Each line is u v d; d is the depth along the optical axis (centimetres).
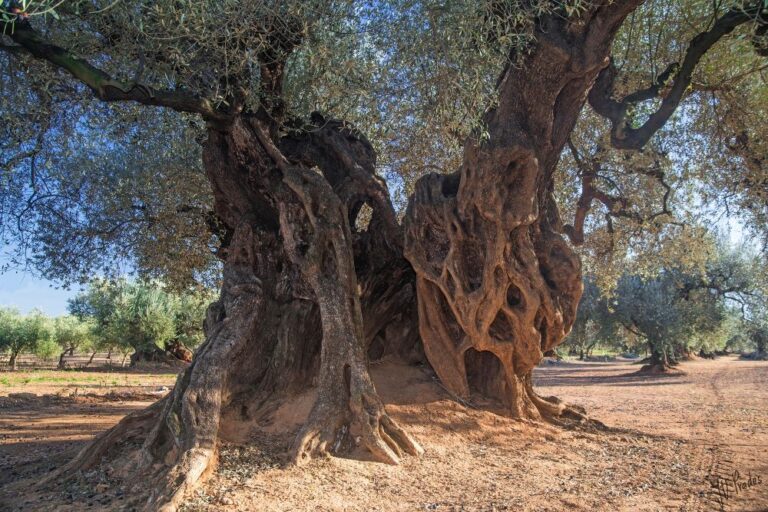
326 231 888
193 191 1330
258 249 944
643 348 4791
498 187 945
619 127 1109
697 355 6488
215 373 789
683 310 3659
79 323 5066
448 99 861
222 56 828
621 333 4131
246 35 842
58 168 1267
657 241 1622
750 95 1231
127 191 1340
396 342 1068
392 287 1070
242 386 851
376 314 1048
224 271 952
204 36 742
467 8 808
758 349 6588
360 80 954
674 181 1463
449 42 848
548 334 1002
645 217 1458
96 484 677
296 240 897
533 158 941
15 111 936
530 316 966
